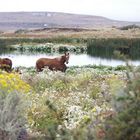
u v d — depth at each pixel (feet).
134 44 250.57
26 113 35.45
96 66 120.78
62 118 37.99
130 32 404.77
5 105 29.37
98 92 51.52
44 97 46.78
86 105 43.52
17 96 30.32
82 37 338.54
